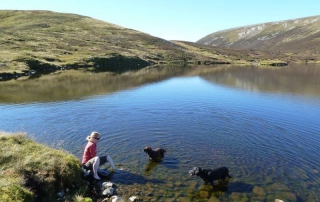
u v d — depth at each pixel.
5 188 7.53
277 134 17.20
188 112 22.55
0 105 24.36
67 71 58.47
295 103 27.47
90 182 10.67
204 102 27.25
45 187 8.93
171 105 25.36
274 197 10.07
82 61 70.94
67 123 18.72
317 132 17.81
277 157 13.58
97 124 18.52
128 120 19.64
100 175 11.20
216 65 98.00
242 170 12.15
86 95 30.22
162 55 111.06
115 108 23.64
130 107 24.17
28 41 89.12
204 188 10.60
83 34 120.62
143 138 15.83
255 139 16.16
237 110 23.78
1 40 83.62
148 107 24.30
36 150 10.92
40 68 57.78
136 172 11.70
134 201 9.45
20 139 11.75
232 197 10.02
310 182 11.16
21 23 127.31
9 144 10.88
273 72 68.31
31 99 27.36
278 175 11.73
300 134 17.31
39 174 9.23
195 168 10.72
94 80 44.41
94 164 10.89
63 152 11.55
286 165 12.70
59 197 9.02
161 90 35.00
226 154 13.84
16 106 24.02
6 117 20.31
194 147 14.66
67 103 25.61
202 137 16.27
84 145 14.54
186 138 16.03
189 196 10.00
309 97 31.19
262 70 74.81
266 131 17.78
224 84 42.34
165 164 12.56
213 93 33.22
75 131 16.95
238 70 73.88
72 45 93.50
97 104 25.34
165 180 11.12
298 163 12.94
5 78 44.03
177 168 12.20
